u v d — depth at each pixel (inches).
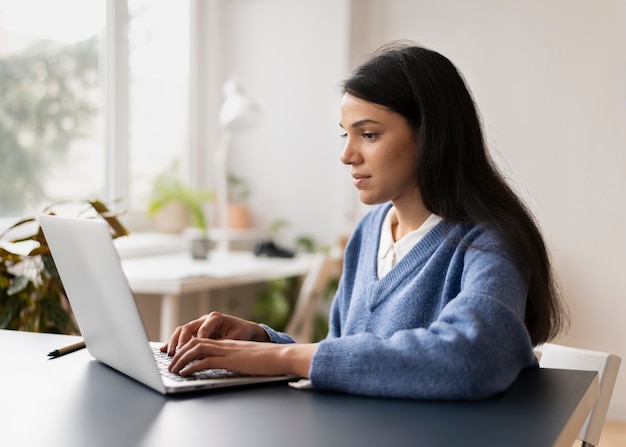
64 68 133.1
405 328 48.4
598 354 53.0
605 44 135.3
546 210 139.5
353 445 31.8
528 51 140.1
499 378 38.9
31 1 126.0
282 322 153.9
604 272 136.4
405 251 51.1
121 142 143.1
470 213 47.2
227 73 170.7
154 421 35.1
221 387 40.6
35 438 32.7
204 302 146.3
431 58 48.1
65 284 46.8
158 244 143.4
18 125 124.9
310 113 164.2
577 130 137.4
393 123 47.4
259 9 167.6
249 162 169.8
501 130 142.2
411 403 38.0
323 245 163.6
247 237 163.2
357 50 153.3
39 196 129.1
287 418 35.5
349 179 158.6
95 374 44.8
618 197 135.1
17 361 48.3
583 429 52.2
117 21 140.9
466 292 41.8
